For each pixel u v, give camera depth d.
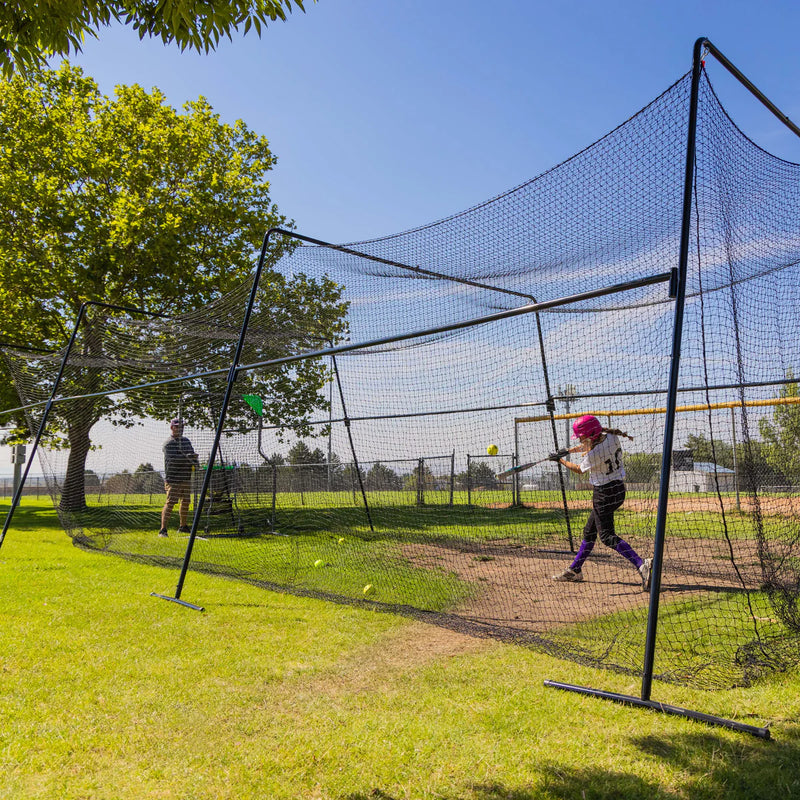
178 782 2.21
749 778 2.14
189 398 10.20
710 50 3.19
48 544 9.13
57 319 15.52
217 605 5.02
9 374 15.59
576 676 3.25
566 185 4.12
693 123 3.07
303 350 9.95
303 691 3.10
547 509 8.47
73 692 3.07
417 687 3.13
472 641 3.96
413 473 10.84
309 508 10.36
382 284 7.05
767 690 2.95
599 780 2.16
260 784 2.18
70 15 4.85
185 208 15.16
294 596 5.41
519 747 2.44
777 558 4.64
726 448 7.87
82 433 10.62
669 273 3.12
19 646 3.79
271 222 16.70
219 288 15.99
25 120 14.96
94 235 14.62
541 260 5.07
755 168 4.10
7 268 14.29
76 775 2.25
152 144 15.38
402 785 2.17
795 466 5.77
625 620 4.23
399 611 4.74
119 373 11.02
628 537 8.00
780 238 4.60
